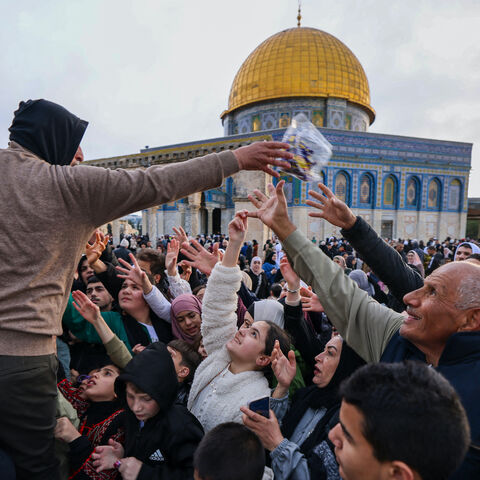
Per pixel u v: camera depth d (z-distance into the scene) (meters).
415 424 0.68
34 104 1.20
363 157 25.20
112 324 2.52
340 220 1.69
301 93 26.84
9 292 1.01
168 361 1.61
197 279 4.61
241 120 30.22
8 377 1.00
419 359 1.33
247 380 1.73
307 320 2.84
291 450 1.41
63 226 1.08
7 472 0.98
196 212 19.31
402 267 1.74
